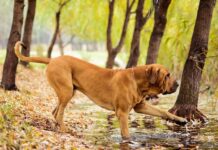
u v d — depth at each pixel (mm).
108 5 28562
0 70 22875
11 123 8242
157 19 17672
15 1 14500
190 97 11734
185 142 9023
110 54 26266
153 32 17844
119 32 29312
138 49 22266
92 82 9422
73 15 30406
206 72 14164
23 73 22062
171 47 20250
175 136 9688
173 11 20484
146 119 12219
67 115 12539
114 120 12102
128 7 25422
